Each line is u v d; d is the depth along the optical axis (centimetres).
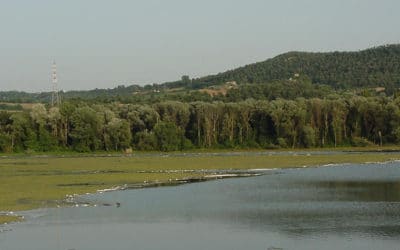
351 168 12381
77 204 7681
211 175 11312
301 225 6228
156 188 9344
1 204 7650
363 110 19462
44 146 19100
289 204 7588
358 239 5566
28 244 5503
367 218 6556
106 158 16325
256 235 5809
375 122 19475
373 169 12062
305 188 9150
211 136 19988
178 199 8131
